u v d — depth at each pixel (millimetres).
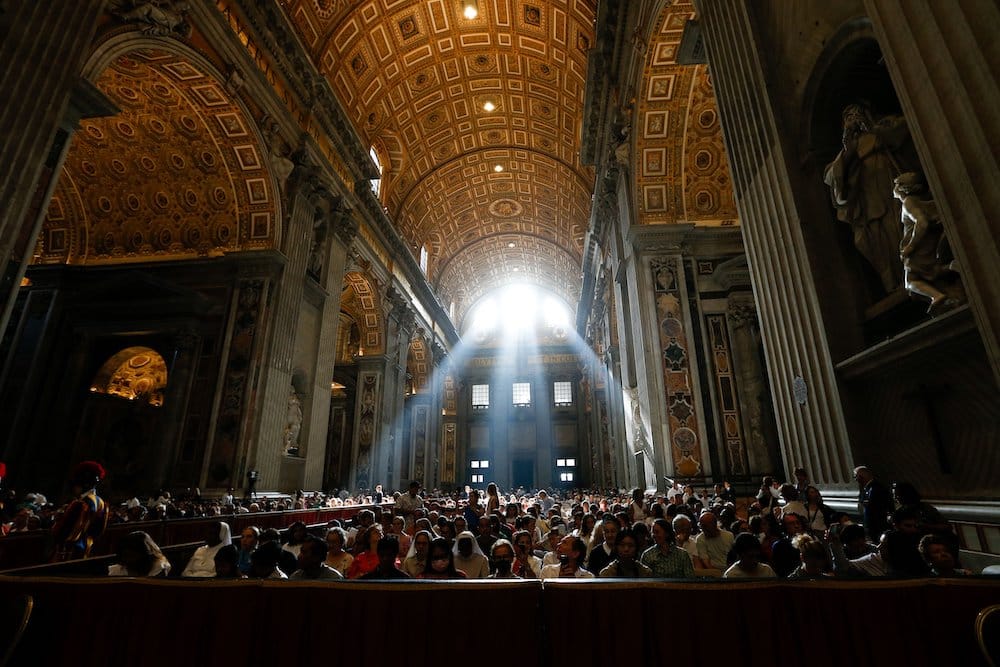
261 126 12688
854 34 3676
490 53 20391
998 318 2303
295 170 14133
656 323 11703
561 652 2117
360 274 19875
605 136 15617
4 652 2203
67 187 14305
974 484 3039
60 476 12891
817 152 4363
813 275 4172
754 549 3254
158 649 2223
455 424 36969
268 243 13555
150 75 11094
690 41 8406
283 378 13094
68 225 14828
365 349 22156
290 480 13672
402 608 2207
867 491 3438
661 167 12383
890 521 3066
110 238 14781
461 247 33656
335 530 5094
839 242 4227
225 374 12641
